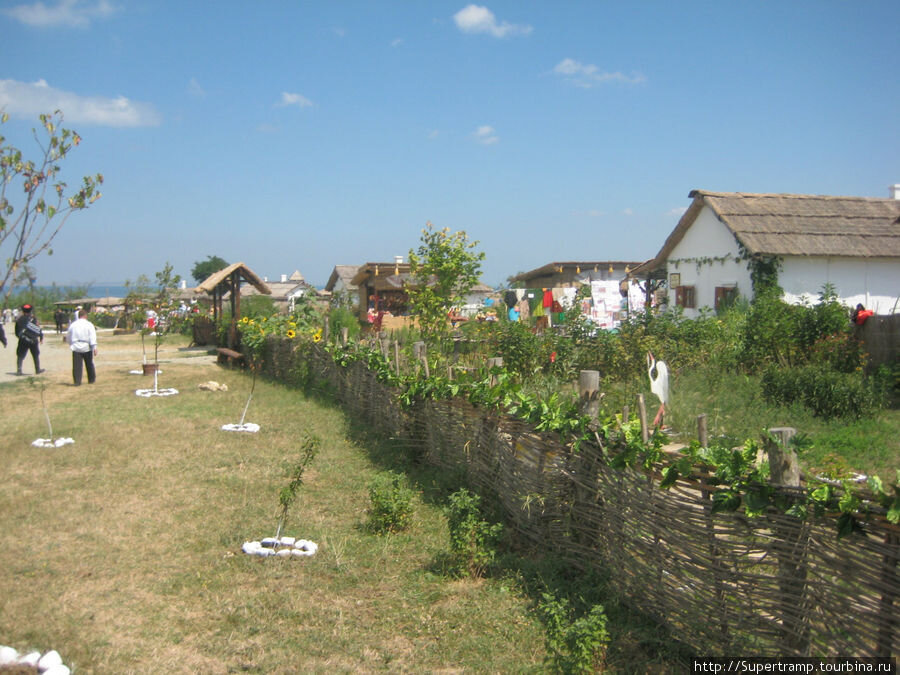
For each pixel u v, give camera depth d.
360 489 8.00
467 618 4.88
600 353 13.19
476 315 19.92
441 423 8.25
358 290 34.59
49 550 6.16
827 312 13.92
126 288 19.22
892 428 8.98
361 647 4.54
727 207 21.44
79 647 4.49
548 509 5.79
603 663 4.18
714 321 14.83
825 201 22.78
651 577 4.57
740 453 3.97
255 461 9.26
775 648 3.77
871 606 3.33
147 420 12.01
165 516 7.07
